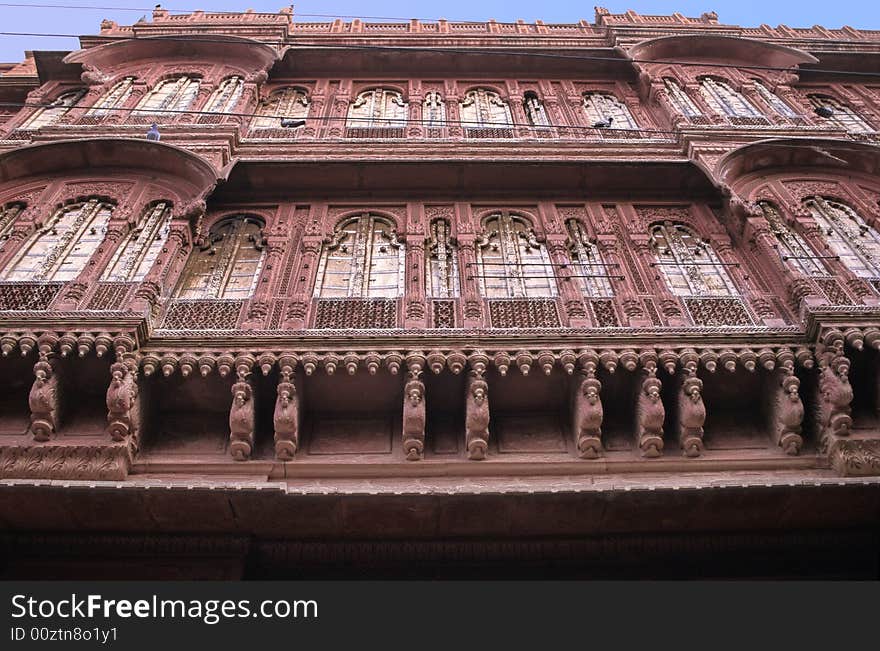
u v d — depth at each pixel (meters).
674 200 11.42
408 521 7.43
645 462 7.74
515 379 8.08
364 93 14.57
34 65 15.91
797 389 7.84
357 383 8.04
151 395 8.01
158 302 8.70
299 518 7.36
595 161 11.18
